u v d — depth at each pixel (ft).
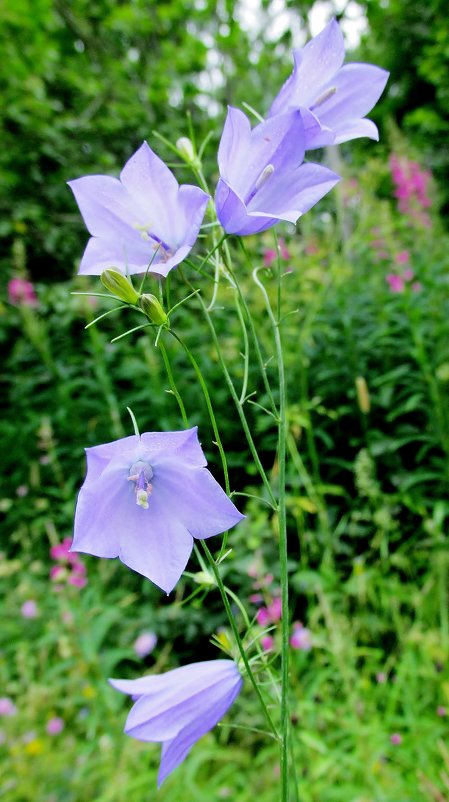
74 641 0.93
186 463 0.30
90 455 0.28
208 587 0.38
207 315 0.34
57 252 2.07
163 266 0.30
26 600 1.06
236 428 1.27
